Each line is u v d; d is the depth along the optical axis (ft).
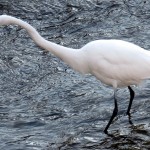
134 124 39.88
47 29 57.00
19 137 38.78
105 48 39.45
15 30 57.00
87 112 42.22
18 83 47.88
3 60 51.70
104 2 60.80
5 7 60.13
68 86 46.62
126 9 59.67
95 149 36.86
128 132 38.83
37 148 37.27
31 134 39.22
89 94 44.98
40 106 43.60
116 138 38.17
